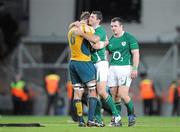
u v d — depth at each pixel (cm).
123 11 9612
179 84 8488
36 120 5600
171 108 9050
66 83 9238
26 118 6381
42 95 9231
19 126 3619
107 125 3769
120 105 3878
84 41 3516
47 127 3469
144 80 8250
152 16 9556
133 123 3812
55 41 9381
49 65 9400
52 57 9425
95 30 3625
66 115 8356
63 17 9619
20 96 8344
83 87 3612
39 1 9631
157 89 9275
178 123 4662
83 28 3506
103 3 9619
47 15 9638
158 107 8912
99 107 3703
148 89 8206
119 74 3794
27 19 9550
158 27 9538
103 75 3628
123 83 3797
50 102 8075
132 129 3272
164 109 9056
